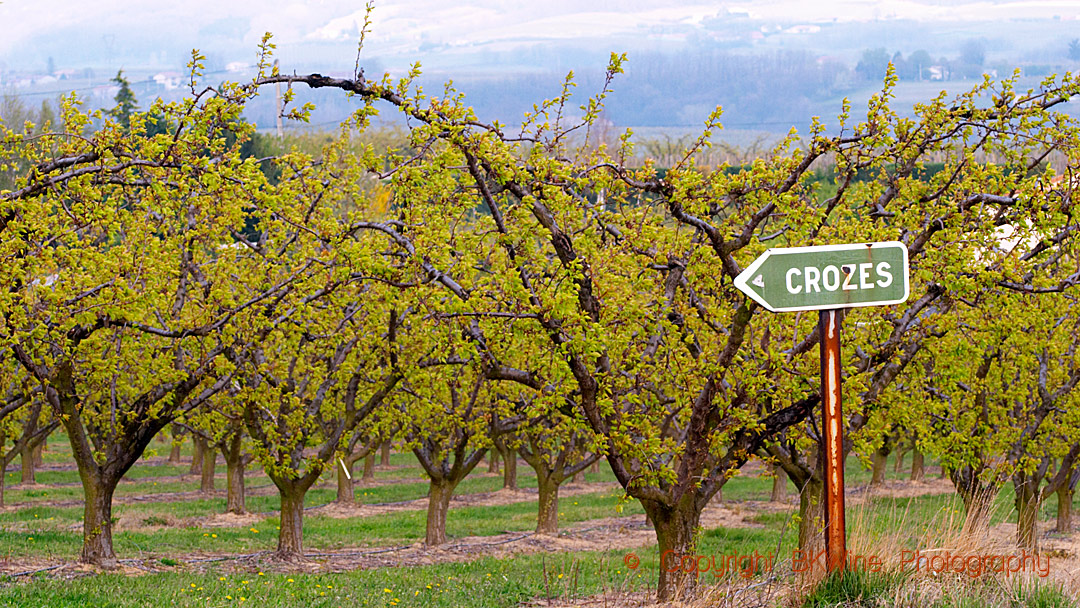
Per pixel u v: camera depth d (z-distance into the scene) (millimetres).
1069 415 17641
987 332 13031
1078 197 10836
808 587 9133
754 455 12539
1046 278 11906
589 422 12133
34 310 13070
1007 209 11992
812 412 12688
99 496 17281
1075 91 11148
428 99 11422
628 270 12867
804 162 11477
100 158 12062
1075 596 9328
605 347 11664
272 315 16641
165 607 12906
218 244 17500
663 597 11953
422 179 11945
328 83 11555
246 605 13359
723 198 12289
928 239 11609
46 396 16234
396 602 14266
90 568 16953
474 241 13312
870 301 8391
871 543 9922
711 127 11453
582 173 11461
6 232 12234
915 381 15688
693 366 12594
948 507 10852
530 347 13305
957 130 11727
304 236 16672
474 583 16422
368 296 16672
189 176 12758
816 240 12477
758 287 8312
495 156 11367
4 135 14117
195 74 12227
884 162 12094
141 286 15102
